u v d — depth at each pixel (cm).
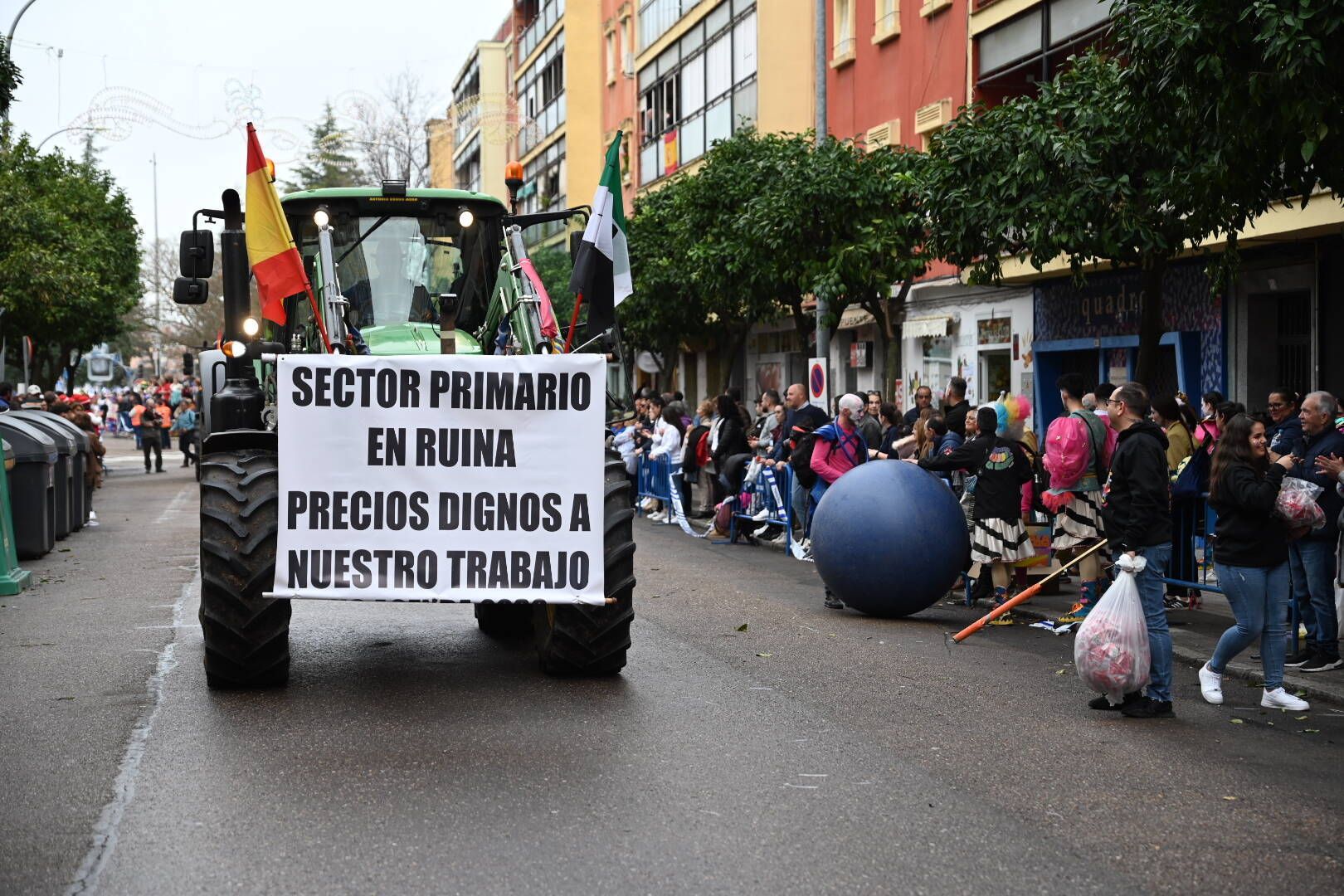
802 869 479
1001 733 699
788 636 999
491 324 961
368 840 508
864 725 708
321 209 928
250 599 759
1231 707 775
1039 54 2102
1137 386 765
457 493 769
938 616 1125
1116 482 756
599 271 864
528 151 5916
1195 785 604
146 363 10294
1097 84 1327
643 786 582
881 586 1082
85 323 3706
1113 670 732
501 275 944
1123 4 961
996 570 1125
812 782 593
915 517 1084
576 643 803
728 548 1681
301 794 568
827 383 1753
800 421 1585
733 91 3331
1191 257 1747
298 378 759
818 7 2039
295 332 974
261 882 463
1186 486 1073
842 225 1920
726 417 1831
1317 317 1565
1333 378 1552
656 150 3997
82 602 1173
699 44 3575
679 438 1980
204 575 761
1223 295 1734
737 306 2462
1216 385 1747
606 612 800
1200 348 1781
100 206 4403
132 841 507
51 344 3994
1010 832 527
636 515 2242
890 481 1105
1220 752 666
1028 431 1145
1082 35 1967
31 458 1541
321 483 762
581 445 776
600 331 869
